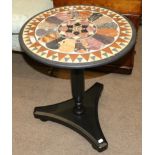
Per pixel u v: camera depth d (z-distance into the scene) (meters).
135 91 1.89
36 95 1.90
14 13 1.77
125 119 1.69
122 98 1.84
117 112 1.74
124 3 1.71
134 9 1.71
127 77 2.01
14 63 2.20
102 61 1.14
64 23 1.39
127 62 1.94
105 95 1.87
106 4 1.75
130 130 1.62
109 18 1.42
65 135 1.62
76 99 1.59
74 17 1.44
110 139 1.57
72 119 1.62
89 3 1.77
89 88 1.84
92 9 1.52
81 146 1.55
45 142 1.58
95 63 1.13
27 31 1.35
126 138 1.57
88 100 1.74
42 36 1.31
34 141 1.59
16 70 2.13
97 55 1.17
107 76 2.03
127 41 1.24
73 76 1.48
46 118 1.68
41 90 1.94
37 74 2.09
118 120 1.69
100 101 1.82
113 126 1.65
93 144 1.50
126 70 1.99
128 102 1.81
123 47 1.21
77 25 1.37
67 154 1.51
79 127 1.58
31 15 1.77
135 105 1.78
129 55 1.89
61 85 1.98
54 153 1.52
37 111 1.69
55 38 1.28
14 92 1.93
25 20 1.75
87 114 1.64
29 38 1.30
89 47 1.21
